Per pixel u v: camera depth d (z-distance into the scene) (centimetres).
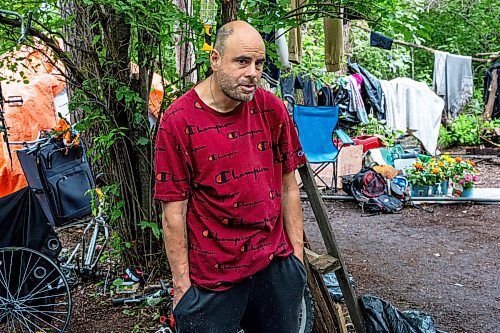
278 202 192
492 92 1089
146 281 412
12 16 370
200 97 179
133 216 419
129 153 407
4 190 624
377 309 304
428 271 461
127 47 390
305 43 960
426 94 983
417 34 369
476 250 517
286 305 192
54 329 348
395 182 715
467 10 1681
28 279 333
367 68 1441
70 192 475
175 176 180
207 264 183
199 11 366
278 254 190
